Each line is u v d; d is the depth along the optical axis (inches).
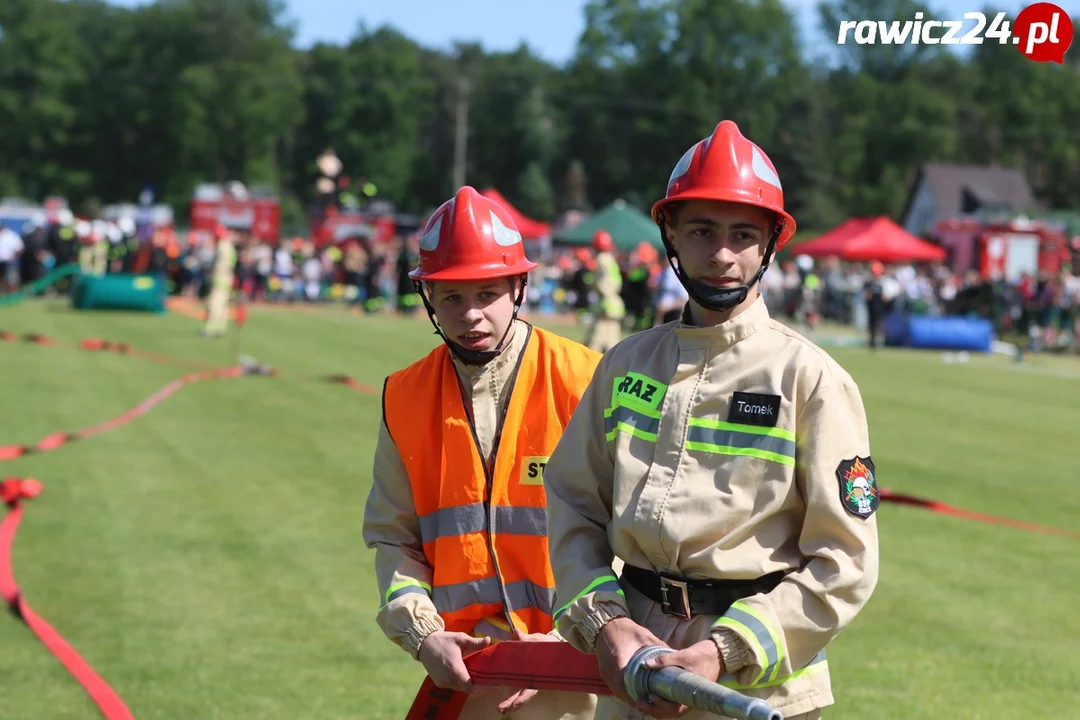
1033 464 478.0
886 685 222.5
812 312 1390.3
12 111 3698.3
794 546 105.6
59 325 992.2
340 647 236.7
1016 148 3882.9
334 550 307.4
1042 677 228.2
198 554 301.3
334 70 4097.0
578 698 134.1
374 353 844.0
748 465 103.3
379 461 142.1
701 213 105.2
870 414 631.8
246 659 228.8
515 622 135.0
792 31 3415.4
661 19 3479.3
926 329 1159.6
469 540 136.0
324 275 1592.0
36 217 1860.2
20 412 523.2
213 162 3786.9
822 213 3302.2
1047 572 306.3
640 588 108.7
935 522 362.6
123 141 3791.8
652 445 107.7
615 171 3617.1
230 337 931.3
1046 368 1001.5
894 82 3988.7
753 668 98.7
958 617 266.4
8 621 249.4
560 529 113.3
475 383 137.9
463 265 134.3
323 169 2059.5
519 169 3873.0
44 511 341.7
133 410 535.5
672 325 111.8
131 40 3900.1
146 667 223.1
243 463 419.8
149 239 1553.9
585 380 137.9
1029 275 1443.2
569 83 3811.5
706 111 3346.5
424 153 4124.0
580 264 1387.8
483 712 135.0
